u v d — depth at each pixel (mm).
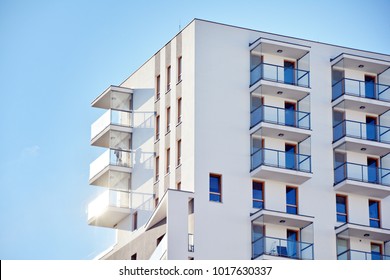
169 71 83500
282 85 80500
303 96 81625
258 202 78625
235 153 78875
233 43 81312
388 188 81812
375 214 82188
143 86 86438
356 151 82812
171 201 75812
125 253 84125
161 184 81375
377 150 82688
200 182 77250
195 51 80312
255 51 81250
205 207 76812
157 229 79438
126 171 85688
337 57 83438
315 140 81812
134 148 85938
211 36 81000
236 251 76500
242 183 78375
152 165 83188
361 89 83625
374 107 83438
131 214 84750
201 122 78812
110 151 86188
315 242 79438
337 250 79812
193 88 79562
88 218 86125
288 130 79938
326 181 81250
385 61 84000
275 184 79500
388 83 84562
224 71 80438
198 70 79938
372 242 81625
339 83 83500
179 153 79812
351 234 80500
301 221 78250
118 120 86688
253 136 79562
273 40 80750
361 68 84188
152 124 84188
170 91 82625
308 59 82375
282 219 77875
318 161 81438
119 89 87125
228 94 80000
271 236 78062
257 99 80438
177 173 79375
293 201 80000
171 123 81625
